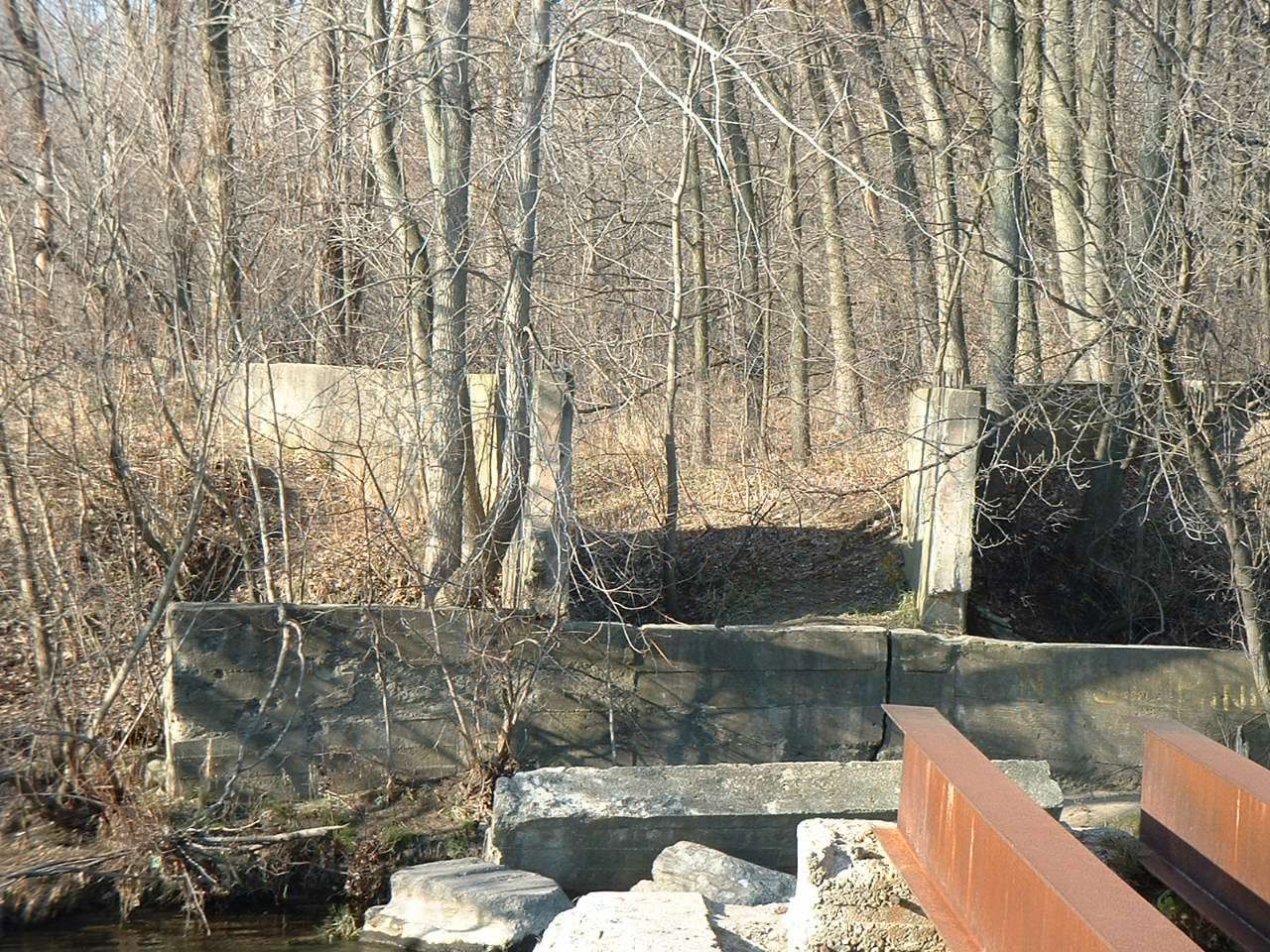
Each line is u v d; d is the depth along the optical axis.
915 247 15.43
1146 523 12.55
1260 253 9.68
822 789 8.81
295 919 8.52
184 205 10.17
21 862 8.68
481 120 11.51
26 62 9.98
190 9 10.73
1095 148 12.52
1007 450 12.45
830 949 5.38
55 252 9.63
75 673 9.70
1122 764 10.49
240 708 9.36
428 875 8.21
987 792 4.56
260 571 10.83
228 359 10.07
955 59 13.64
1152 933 3.24
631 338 12.18
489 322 10.27
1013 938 4.02
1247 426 10.68
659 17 9.61
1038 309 16.86
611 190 11.70
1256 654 9.80
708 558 12.41
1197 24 10.73
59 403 10.06
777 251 15.12
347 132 10.44
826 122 12.62
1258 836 5.32
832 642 10.28
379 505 11.59
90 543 10.27
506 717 9.72
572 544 9.88
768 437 15.15
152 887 8.59
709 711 10.12
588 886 8.48
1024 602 12.61
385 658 9.63
